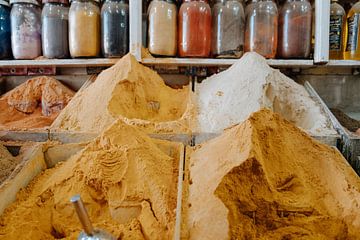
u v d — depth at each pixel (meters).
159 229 0.77
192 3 1.44
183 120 1.19
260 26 1.45
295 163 0.89
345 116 1.50
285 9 1.47
